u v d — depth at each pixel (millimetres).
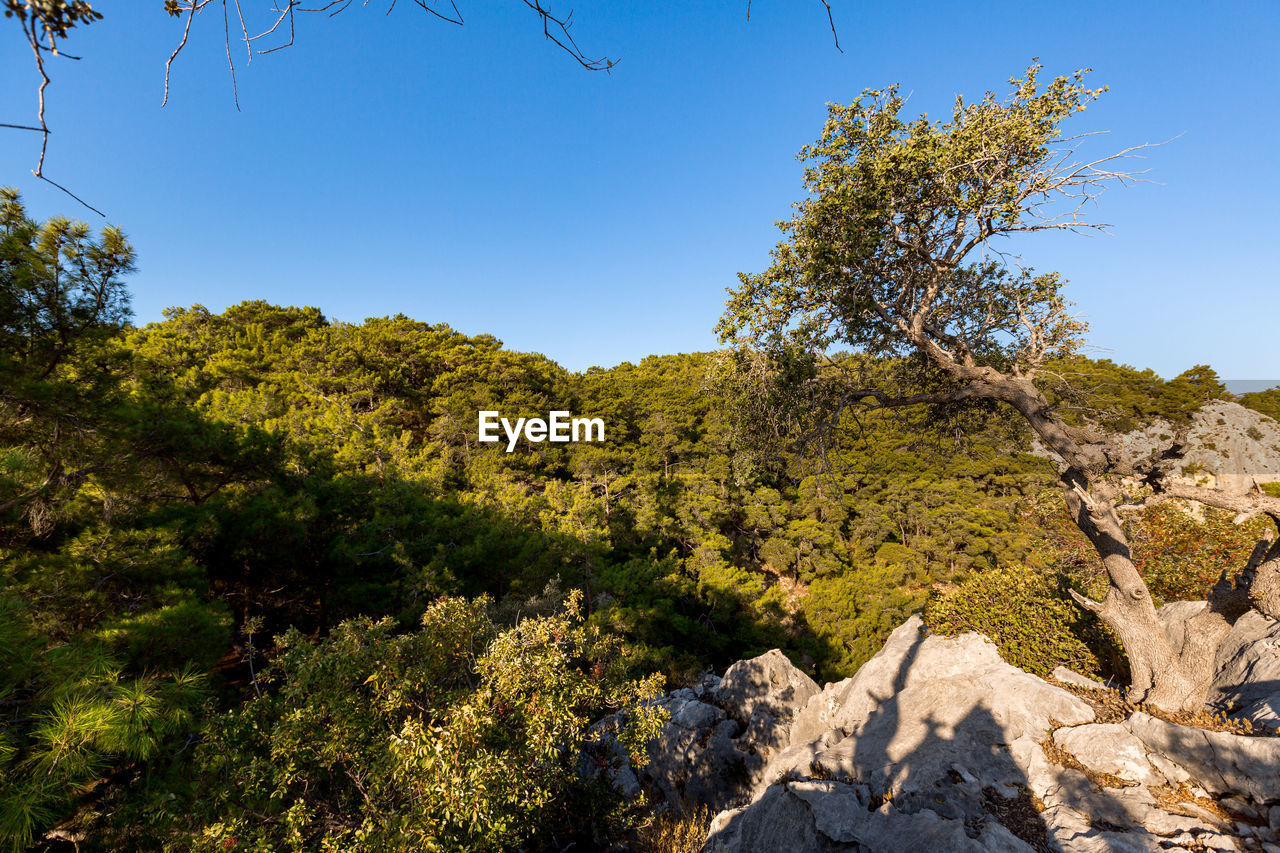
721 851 6641
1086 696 6473
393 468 18266
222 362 30000
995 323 7785
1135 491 6023
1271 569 5148
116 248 7836
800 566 30562
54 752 3729
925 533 32812
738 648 23281
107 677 4406
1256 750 4688
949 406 8500
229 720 5973
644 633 18438
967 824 5082
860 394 7848
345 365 35812
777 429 8297
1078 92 5887
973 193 6344
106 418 8312
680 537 27062
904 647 8461
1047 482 31734
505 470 30781
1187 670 5746
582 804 7148
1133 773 5188
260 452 12828
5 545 7695
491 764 5000
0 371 6977
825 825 5562
